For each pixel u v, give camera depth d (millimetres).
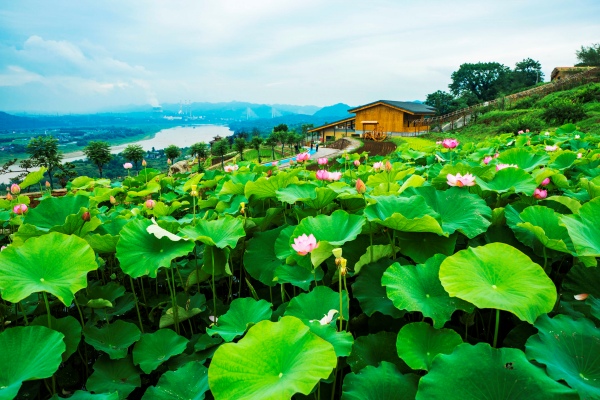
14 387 1601
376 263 2443
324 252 2408
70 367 2451
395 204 2672
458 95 76438
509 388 1373
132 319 2947
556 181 3662
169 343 2359
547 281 1731
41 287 1965
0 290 1970
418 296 1967
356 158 6977
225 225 2807
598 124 19062
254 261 2941
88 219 2834
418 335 1825
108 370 2248
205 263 2684
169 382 1977
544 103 33594
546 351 1533
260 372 1490
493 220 2756
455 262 1890
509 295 1706
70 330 2182
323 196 3182
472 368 1443
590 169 4359
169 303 2740
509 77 73312
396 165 5840
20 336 1857
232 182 4160
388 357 1970
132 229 2594
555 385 1331
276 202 4016
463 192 2875
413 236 2461
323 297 2230
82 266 2148
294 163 6637
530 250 2531
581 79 38656
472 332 2336
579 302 2027
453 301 1894
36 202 6676
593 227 2170
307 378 1376
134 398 2395
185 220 3512
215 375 1453
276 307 2863
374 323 2305
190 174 7234
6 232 4363
